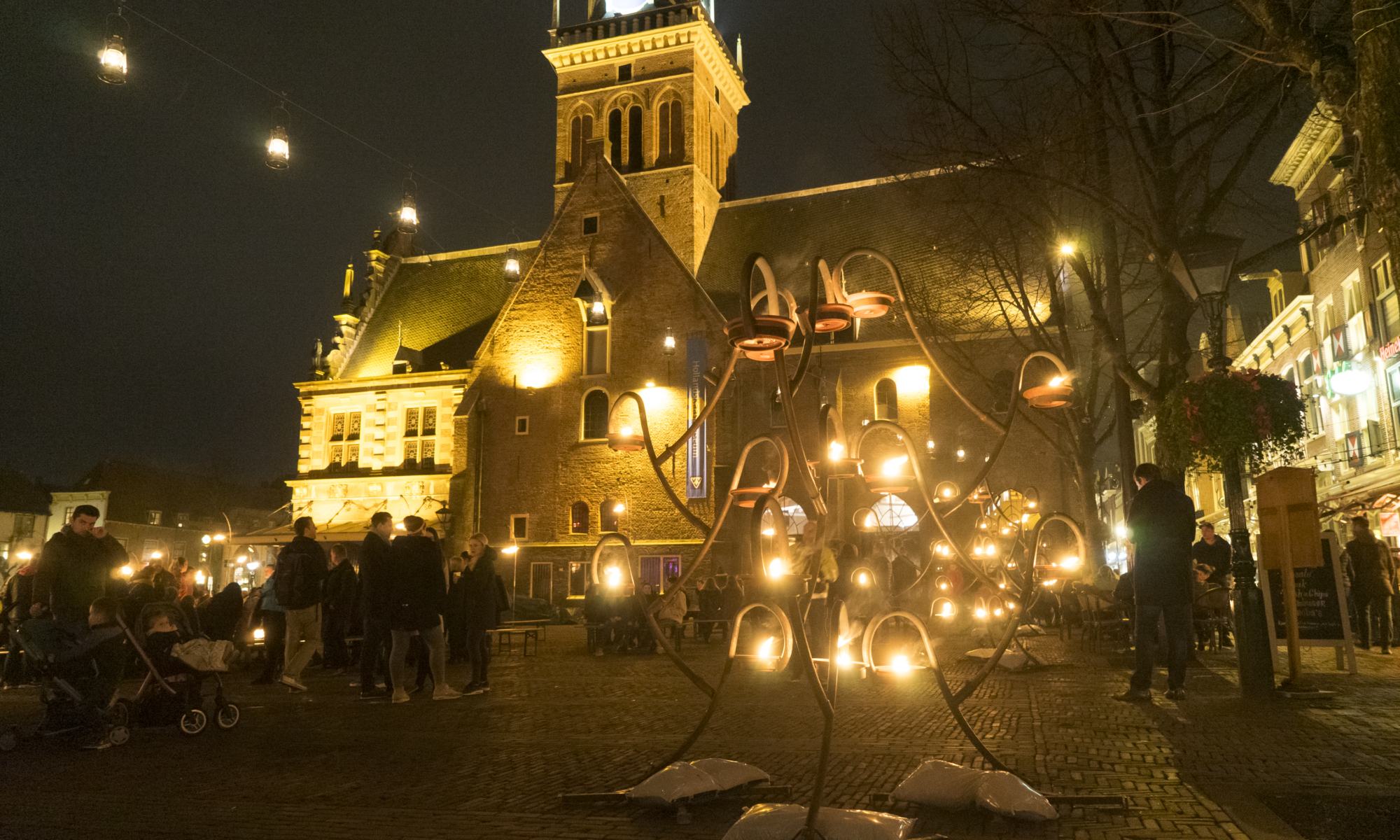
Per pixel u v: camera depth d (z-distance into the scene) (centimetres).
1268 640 823
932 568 1619
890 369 3244
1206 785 488
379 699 998
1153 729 673
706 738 670
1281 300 3141
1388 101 500
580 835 416
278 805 483
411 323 4216
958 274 2580
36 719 867
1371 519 2258
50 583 718
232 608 1416
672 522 3350
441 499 3769
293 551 1123
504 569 3522
